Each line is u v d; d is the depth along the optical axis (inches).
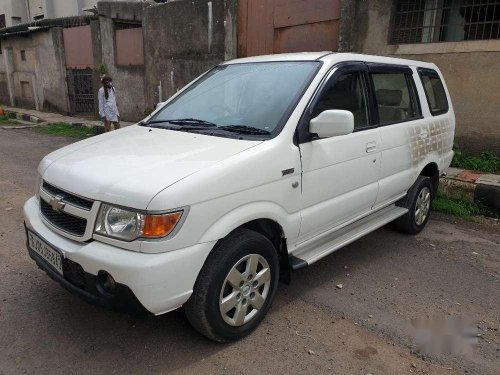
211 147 116.5
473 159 272.5
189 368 107.3
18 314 127.1
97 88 562.9
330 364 110.3
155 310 96.9
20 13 950.4
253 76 148.2
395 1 291.6
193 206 98.3
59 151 130.9
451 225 217.2
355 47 312.3
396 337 122.2
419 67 193.3
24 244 174.6
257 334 121.3
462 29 274.5
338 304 138.3
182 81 461.7
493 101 265.1
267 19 371.9
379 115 162.6
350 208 149.9
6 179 275.4
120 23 522.6
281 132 122.0
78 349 112.9
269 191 115.8
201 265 101.9
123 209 96.7
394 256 177.0
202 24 426.3
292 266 127.0
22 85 712.4
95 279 99.1
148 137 131.8
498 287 153.3
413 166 182.9
